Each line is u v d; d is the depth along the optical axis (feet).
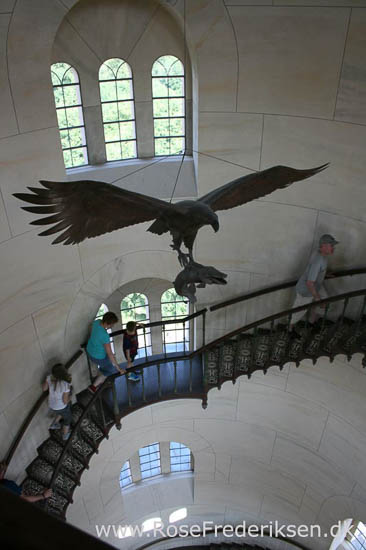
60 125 23.86
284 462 39.17
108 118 24.91
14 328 24.47
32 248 23.41
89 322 29.09
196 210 14.75
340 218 25.67
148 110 25.12
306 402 34.30
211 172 25.58
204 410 37.42
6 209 21.57
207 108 23.62
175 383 31.09
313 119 23.13
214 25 21.13
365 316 28.19
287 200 26.50
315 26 20.71
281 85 22.63
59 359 28.09
